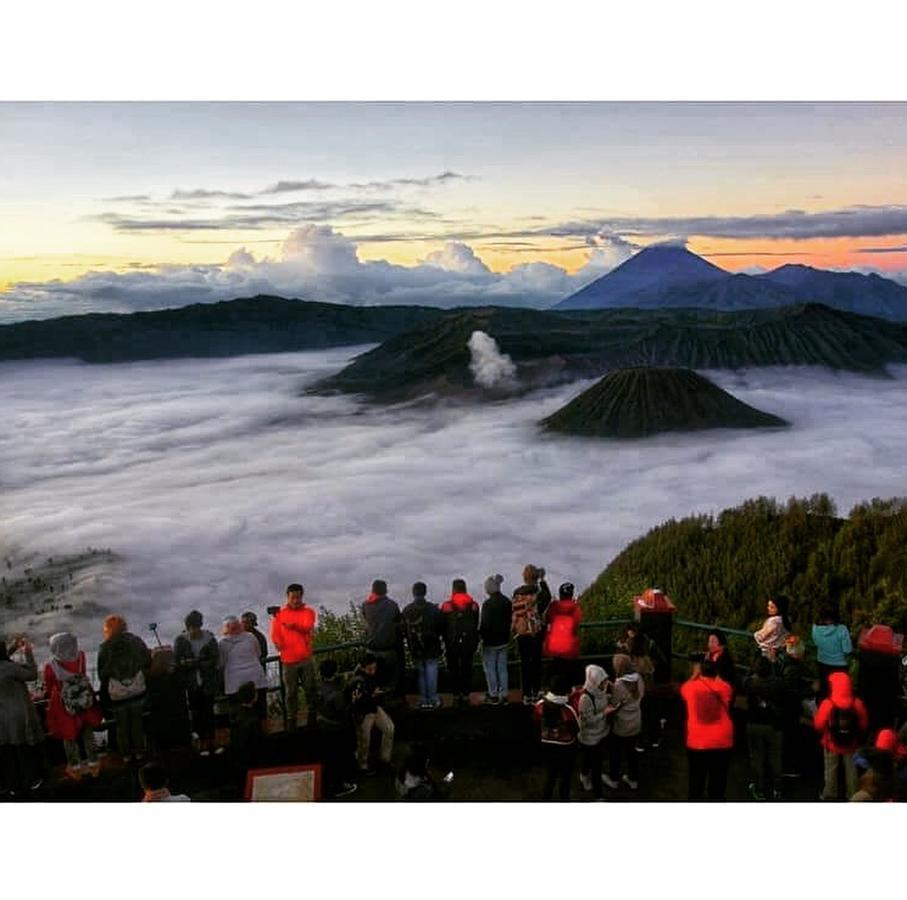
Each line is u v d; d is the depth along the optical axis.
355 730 8.69
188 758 8.56
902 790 7.56
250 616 9.20
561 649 9.16
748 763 8.75
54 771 8.66
